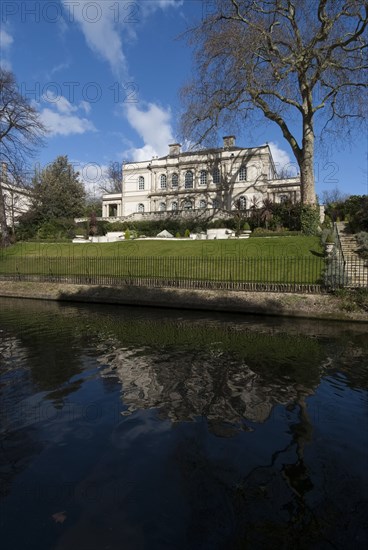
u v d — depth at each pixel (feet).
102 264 61.57
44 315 36.73
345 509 8.84
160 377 18.29
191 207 153.28
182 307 40.19
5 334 27.73
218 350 23.25
